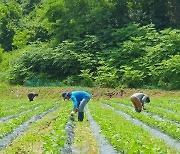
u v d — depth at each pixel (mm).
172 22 47969
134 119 17859
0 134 13531
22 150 10727
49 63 42688
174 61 35500
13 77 43219
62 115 17438
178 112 20484
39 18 53875
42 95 35812
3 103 30422
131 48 39438
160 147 10352
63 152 10398
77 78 40781
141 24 47156
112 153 10297
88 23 45625
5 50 58250
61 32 46188
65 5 47469
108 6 47344
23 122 17578
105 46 42000
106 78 38000
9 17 60188
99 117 17109
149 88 36469
